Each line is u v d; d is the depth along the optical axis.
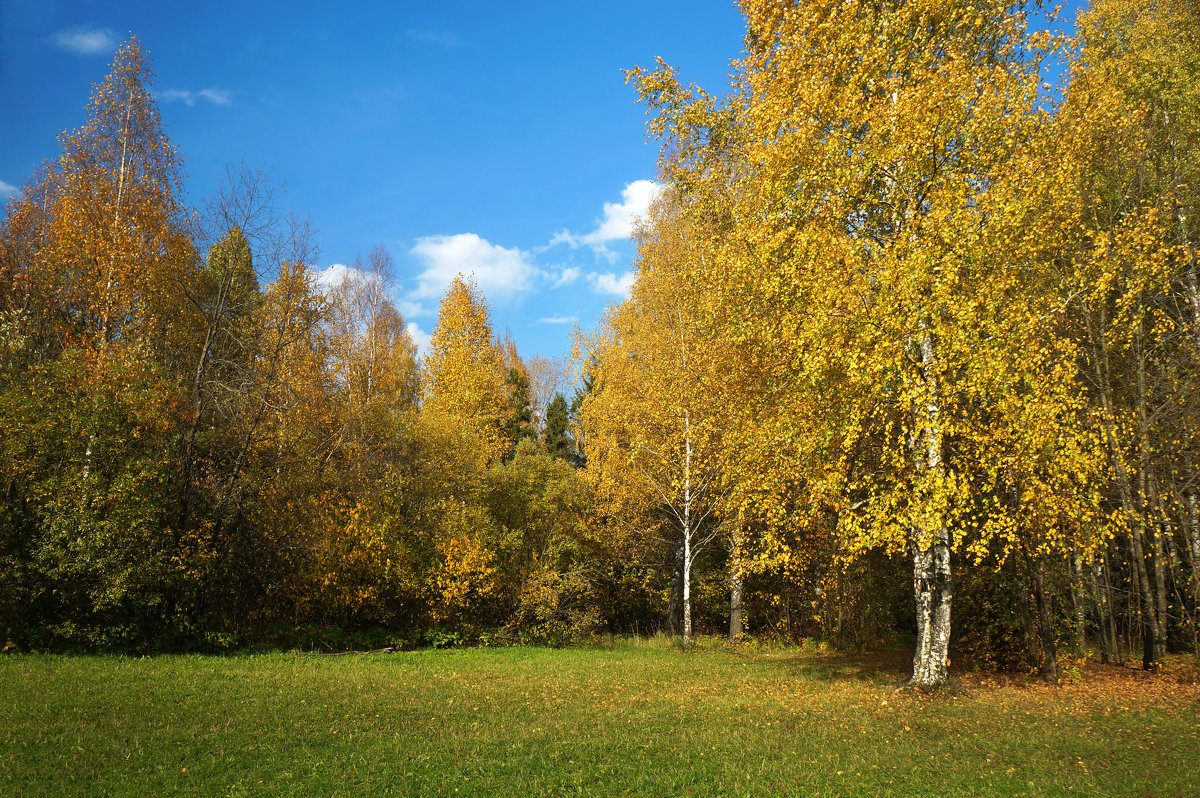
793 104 11.07
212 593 16.77
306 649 17.02
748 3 12.38
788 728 8.71
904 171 10.26
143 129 18.06
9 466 13.52
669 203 20.62
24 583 13.26
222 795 5.97
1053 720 8.95
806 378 10.88
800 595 21.00
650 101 14.19
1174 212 13.60
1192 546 13.00
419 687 11.78
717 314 14.30
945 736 8.11
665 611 25.45
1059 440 9.46
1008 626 13.35
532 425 42.19
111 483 14.08
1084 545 10.39
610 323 22.52
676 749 7.61
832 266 10.39
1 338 16.06
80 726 7.96
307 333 18.95
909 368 9.92
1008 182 9.54
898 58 10.36
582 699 11.00
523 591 20.31
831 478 10.74
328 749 7.49
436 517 20.16
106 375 14.71
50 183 17.80
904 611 20.83
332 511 18.31
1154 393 13.67
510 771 6.77
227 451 17.72
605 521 22.75
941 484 9.24
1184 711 9.47
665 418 19.56
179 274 18.16
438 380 30.03
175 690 10.41
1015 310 9.49
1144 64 14.03
